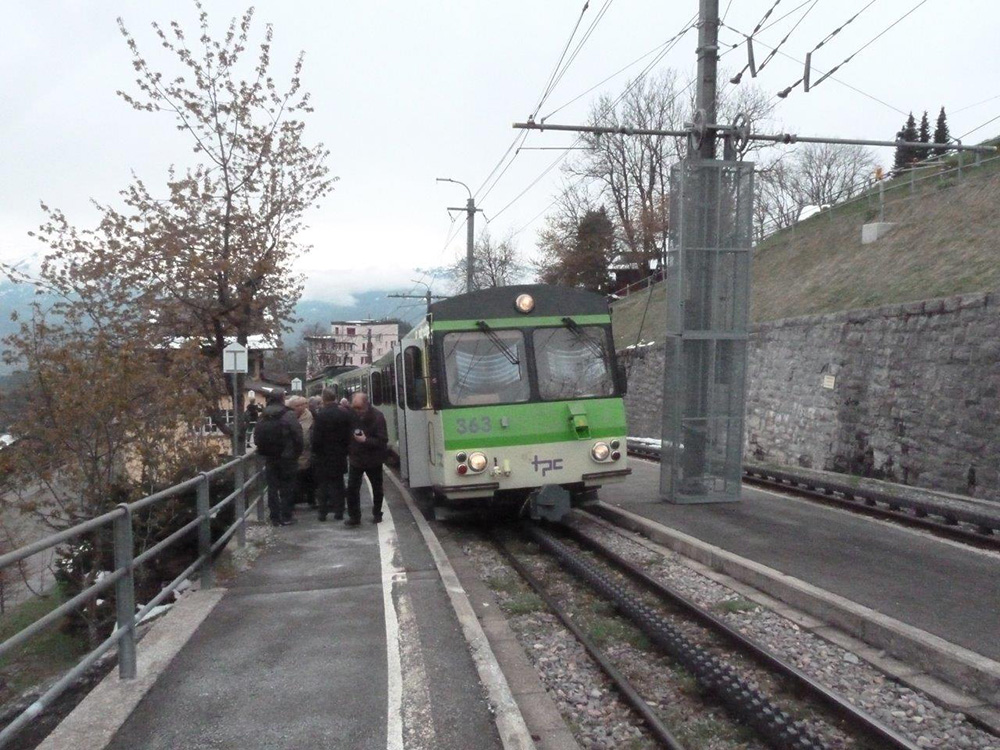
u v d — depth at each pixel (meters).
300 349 62.94
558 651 6.61
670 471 13.21
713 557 9.12
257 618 6.84
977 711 5.14
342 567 8.71
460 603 7.24
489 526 12.34
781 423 21.25
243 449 16.75
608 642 6.83
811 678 5.63
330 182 17.55
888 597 7.22
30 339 11.95
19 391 11.84
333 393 11.86
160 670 5.59
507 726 4.68
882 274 21.33
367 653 5.95
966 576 8.03
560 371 11.21
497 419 10.87
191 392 12.01
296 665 5.70
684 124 13.52
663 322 34.97
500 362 11.09
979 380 14.03
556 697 5.71
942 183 23.91
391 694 5.19
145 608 5.97
